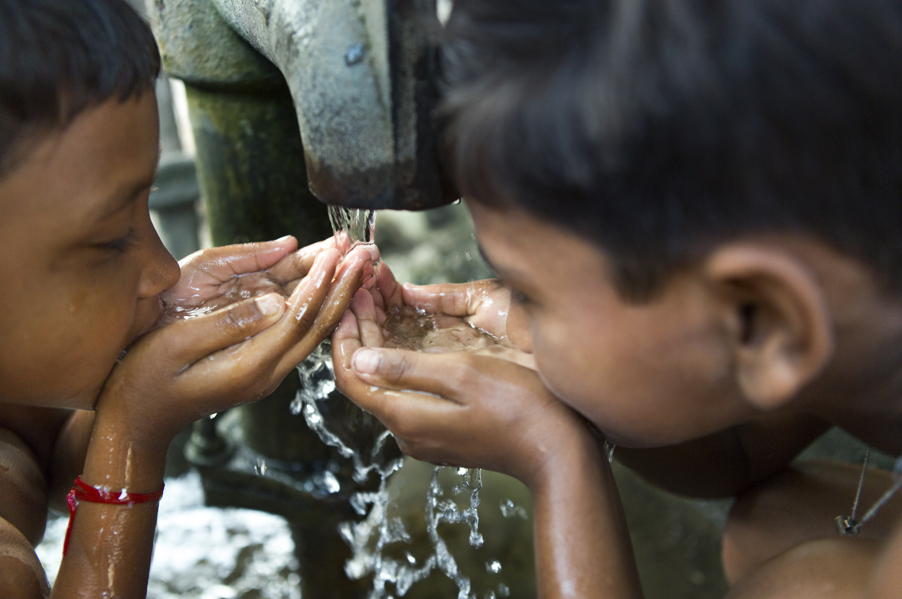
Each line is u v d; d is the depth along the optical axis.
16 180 0.70
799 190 0.57
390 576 1.63
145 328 0.94
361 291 1.03
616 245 0.61
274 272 1.12
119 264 0.82
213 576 1.74
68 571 0.89
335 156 0.71
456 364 0.85
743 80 0.55
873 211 0.60
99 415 0.91
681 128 0.56
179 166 2.14
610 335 0.67
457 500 1.86
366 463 1.39
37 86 0.68
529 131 0.59
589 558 0.78
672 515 1.82
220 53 1.06
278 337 0.89
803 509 1.01
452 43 0.64
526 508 1.85
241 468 1.43
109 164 0.75
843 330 0.66
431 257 2.78
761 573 0.79
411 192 0.70
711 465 1.10
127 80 0.74
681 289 0.63
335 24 0.67
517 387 0.85
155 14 1.10
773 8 0.55
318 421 1.27
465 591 1.41
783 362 0.62
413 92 0.67
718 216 0.58
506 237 0.67
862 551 0.75
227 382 0.89
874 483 1.03
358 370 0.86
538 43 0.59
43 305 0.77
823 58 0.55
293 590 1.71
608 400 0.72
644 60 0.55
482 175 0.63
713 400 0.71
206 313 1.01
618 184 0.58
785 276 0.58
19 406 1.09
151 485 0.93
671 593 1.60
